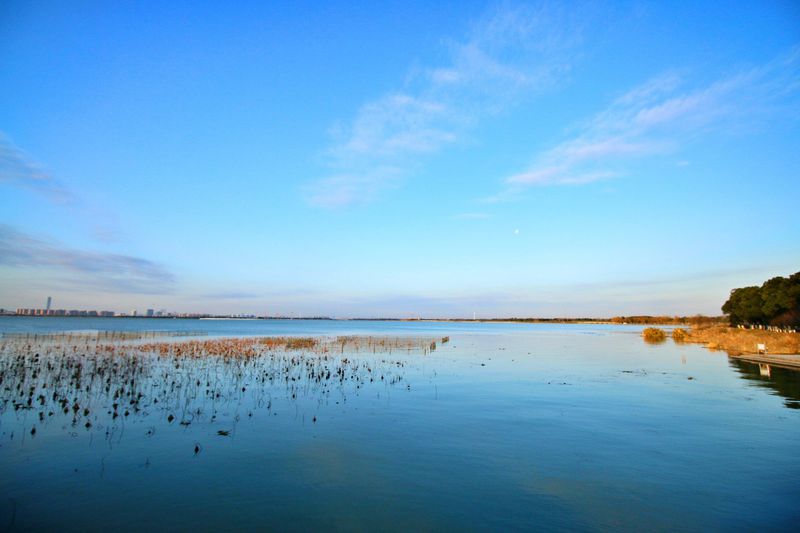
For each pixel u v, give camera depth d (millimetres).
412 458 11211
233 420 14898
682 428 14211
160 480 9641
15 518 7820
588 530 7633
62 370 24656
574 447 12195
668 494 9164
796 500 8891
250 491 9109
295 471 10250
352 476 9984
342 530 7535
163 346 42062
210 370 26922
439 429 13969
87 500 8602
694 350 47969
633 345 58219
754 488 9484
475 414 16062
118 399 17953
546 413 16266
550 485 9570
